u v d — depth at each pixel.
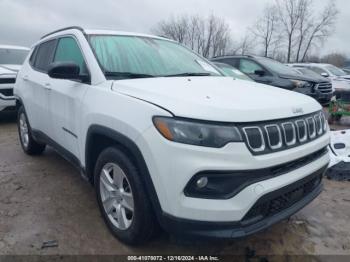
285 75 8.66
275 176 2.23
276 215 2.31
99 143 2.87
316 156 2.69
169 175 2.09
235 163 2.05
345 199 3.71
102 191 2.81
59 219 3.06
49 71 2.89
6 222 2.99
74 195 3.55
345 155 4.52
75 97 3.04
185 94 2.39
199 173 2.05
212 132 2.07
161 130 2.13
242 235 2.10
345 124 8.15
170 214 2.14
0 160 4.67
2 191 3.63
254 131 2.15
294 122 2.41
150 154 2.17
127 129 2.33
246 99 2.40
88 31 3.40
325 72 13.12
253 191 2.09
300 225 3.11
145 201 2.35
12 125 7.25
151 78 2.94
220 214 2.07
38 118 4.06
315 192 2.74
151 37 3.79
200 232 2.11
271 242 2.82
